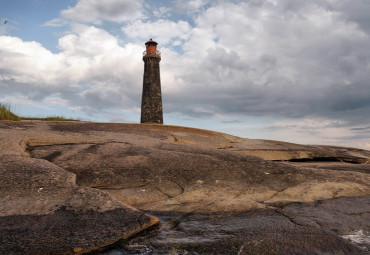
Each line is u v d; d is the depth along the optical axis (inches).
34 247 70.3
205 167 158.9
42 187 107.9
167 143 218.5
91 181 132.6
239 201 113.2
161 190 129.6
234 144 311.4
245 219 95.3
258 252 72.3
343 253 73.4
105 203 97.9
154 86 1075.9
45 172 123.1
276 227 88.1
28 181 112.3
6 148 165.5
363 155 319.3
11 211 88.4
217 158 177.6
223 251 72.5
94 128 284.5
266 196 127.9
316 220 97.5
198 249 73.7
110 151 178.7
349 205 115.7
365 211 108.5
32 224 81.5
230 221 93.7
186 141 284.7
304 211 107.6
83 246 72.4
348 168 209.8
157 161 163.3
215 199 118.0
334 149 349.7
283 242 77.8
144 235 83.1
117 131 278.7
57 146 187.8
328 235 82.6
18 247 69.8
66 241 74.1
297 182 144.7
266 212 102.1
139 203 116.0
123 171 145.8
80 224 83.1
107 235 78.3
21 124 270.7
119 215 90.3
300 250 73.9
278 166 169.6
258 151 278.7
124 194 122.2
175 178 142.4
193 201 119.0
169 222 94.0
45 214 88.0
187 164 161.6
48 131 241.3
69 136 216.4
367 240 82.2
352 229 90.2
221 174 150.7
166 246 75.7
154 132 298.2
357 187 140.3
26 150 175.9
